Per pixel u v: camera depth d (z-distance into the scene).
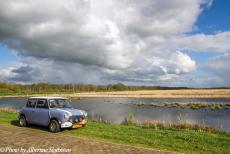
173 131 14.30
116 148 9.61
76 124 13.91
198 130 15.34
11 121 17.62
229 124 23.69
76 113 14.11
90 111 36.62
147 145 10.62
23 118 15.57
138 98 77.31
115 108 41.72
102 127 15.09
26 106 15.72
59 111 13.62
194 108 41.09
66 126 13.38
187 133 13.59
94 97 84.94
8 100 73.00
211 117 29.42
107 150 9.27
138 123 18.20
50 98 14.85
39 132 13.30
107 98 78.44
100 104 51.25
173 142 11.16
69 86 159.00
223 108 40.44
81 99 72.56
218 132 14.97
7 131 13.32
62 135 12.36
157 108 41.69
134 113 33.91
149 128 15.73
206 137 12.36
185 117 29.47
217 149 10.07
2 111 26.03
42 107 14.66
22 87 145.50
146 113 33.97
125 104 50.88
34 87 147.88
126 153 8.89
